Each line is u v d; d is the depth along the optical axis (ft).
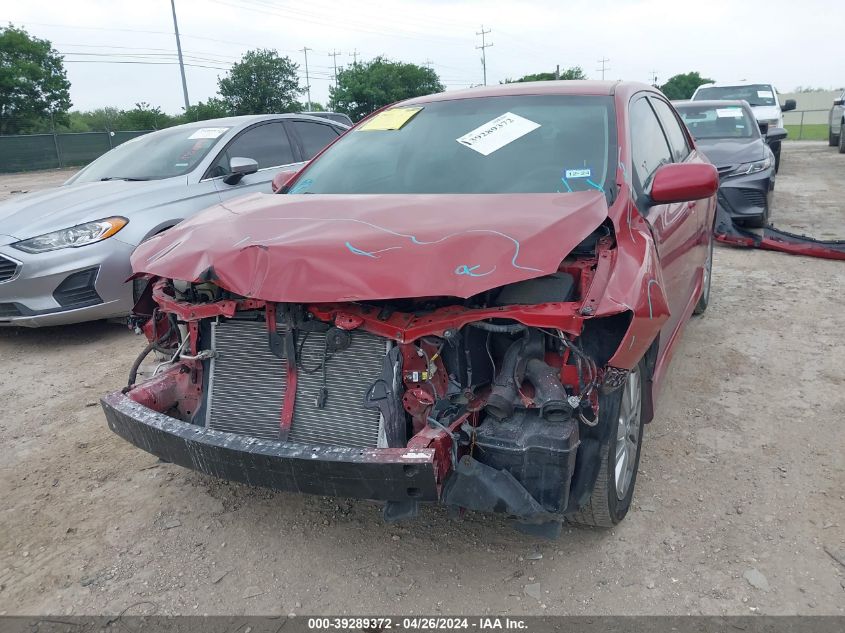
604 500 9.20
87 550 10.14
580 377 8.35
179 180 20.81
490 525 10.31
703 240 16.44
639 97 13.56
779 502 10.55
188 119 139.23
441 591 9.01
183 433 8.98
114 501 11.39
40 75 143.13
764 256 26.00
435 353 8.61
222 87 143.64
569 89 12.88
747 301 20.42
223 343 9.78
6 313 18.20
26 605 9.09
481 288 7.89
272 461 8.30
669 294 11.93
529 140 11.65
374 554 9.79
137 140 24.58
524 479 8.14
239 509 11.00
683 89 214.07
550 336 8.55
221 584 9.32
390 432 8.60
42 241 17.87
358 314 8.74
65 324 19.25
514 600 8.79
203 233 10.00
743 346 16.85
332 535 10.25
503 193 10.59
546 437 8.02
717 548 9.57
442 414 8.36
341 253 8.60
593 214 9.16
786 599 8.59
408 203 10.07
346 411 8.98
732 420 13.17
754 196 27.43
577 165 10.91
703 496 10.78
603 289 8.36
